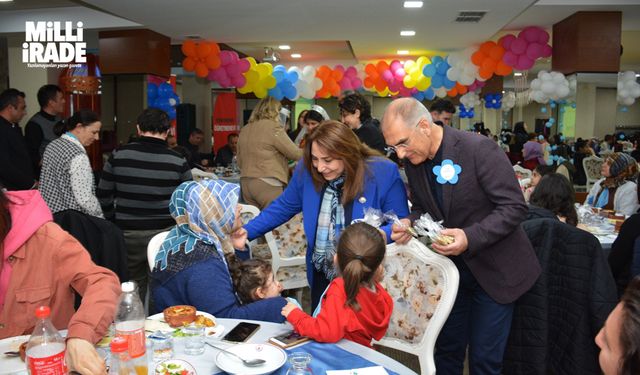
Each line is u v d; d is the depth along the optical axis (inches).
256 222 93.0
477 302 82.4
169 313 62.7
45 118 186.9
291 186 92.6
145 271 132.6
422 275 77.0
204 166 305.1
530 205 104.0
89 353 51.0
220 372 52.4
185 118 417.4
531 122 434.9
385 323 67.4
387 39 328.2
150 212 126.9
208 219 73.0
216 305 68.1
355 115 160.6
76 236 99.7
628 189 158.1
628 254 102.2
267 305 69.5
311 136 82.1
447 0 221.8
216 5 231.6
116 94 304.2
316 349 58.4
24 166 157.5
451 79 335.6
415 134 74.8
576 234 88.4
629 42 374.0
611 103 268.5
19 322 60.9
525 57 298.5
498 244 78.0
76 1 235.0
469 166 76.5
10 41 324.5
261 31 295.6
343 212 85.5
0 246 58.0
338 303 63.2
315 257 87.8
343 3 227.9
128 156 125.6
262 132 164.1
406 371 53.2
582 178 276.7
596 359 88.9
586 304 88.2
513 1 223.3
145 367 50.3
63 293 62.4
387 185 86.0
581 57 261.9
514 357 90.4
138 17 258.5
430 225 73.9
